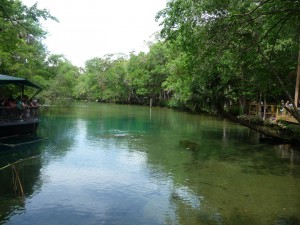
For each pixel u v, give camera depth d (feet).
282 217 26.12
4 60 74.38
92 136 64.90
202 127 83.35
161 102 192.44
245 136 68.08
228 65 47.26
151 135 68.03
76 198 29.55
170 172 38.88
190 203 28.89
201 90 65.98
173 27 32.19
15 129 58.18
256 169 40.81
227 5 29.25
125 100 238.48
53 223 24.36
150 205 28.30
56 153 47.83
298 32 35.27
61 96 176.24
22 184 33.01
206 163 43.62
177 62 99.91
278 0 27.61
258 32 33.63
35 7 52.01
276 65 43.16
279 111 76.48
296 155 49.52
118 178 35.99
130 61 217.36
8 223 24.16
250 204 28.78
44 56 107.76
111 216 25.85
